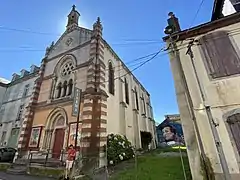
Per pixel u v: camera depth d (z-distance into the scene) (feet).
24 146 55.47
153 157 50.47
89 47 59.93
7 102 90.89
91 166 39.29
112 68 65.16
